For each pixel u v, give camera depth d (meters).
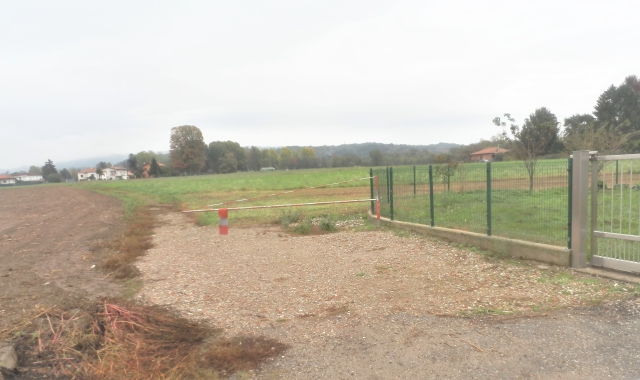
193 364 4.28
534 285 6.12
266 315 5.70
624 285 5.73
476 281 6.59
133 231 13.66
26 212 22.11
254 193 31.19
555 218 7.17
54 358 4.38
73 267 8.88
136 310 5.81
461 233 8.98
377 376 3.92
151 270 8.41
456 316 5.21
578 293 5.63
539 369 3.85
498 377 3.77
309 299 6.29
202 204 23.92
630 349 4.10
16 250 10.85
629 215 6.14
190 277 7.82
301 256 9.16
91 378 4.06
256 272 8.02
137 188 42.31
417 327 4.95
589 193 6.64
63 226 15.71
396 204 12.27
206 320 5.57
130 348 4.67
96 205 24.98
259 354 4.48
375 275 7.32
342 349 4.52
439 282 6.69
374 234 11.04
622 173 6.23
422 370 3.97
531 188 7.57
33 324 5.10
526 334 4.57
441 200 11.23
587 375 3.71
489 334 4.63
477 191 9.03
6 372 3.97
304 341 4.78
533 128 17.84
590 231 6.66
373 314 5.47
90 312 5.62
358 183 33.84
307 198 23.34
